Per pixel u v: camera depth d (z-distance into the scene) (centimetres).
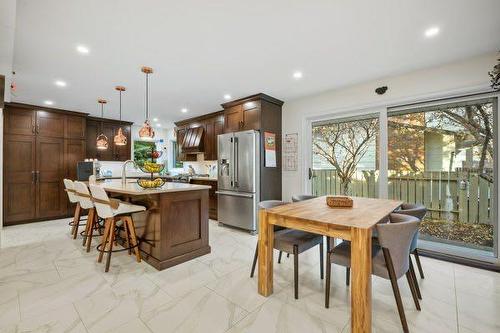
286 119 448
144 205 284
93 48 251
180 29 219
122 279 234
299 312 183
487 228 291
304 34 228
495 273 251
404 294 211
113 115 566
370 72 316
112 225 254
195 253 291
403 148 347
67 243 342
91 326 166
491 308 190
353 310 154
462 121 305
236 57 274
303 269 262
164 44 245
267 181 423
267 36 232
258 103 412
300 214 193
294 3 186
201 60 280
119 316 177
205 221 306
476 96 284
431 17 203
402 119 347
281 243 214
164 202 264
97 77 329
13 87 344
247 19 205
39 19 201
